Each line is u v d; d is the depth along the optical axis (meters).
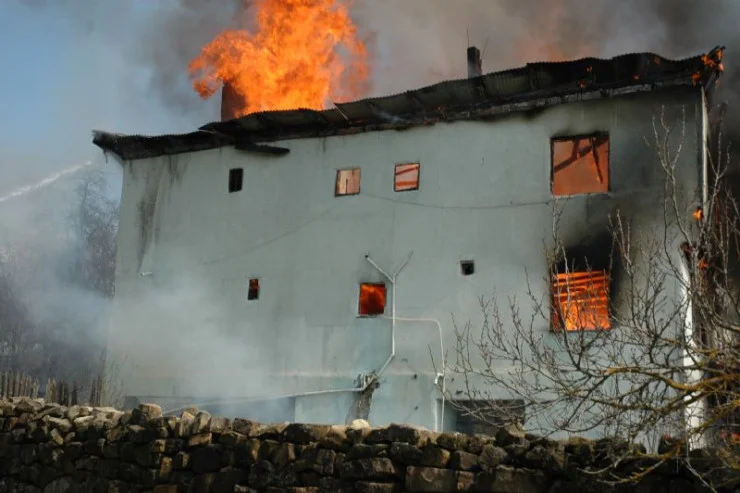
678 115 16.77
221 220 21.70
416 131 19.50
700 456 6.42
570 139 17.92
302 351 19.62
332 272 19.72
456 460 7.38
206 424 9.06
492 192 18.28
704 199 16.03
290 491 8.06
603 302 15.84
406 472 7.58
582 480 6.74
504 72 17.48
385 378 18.33
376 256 19.27
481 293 17.81
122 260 22.89
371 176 19.80
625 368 6.93
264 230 20.94
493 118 18.67
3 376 13.91
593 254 16.72
